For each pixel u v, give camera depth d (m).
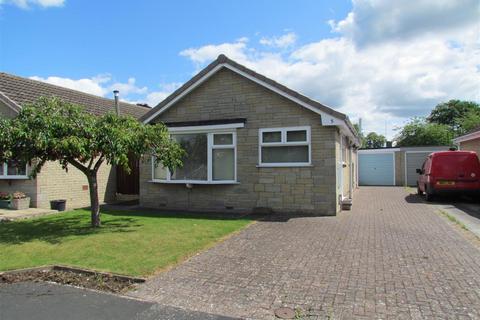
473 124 33.84
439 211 11.66
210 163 12.40
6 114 13.26
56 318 4.19
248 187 11.97
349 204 12.19
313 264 5.95
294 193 11.38
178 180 12.78
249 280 5.27
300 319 4.04
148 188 13.60
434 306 4.29
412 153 26.05
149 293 4.90
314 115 11.17
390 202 14.59
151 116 13.29
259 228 8.96
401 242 7.38
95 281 5.43
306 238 7.81
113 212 12.25
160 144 9.82
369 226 9.09
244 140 12.04
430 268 5.68
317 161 11.12
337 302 4.46
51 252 6.88
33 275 5.76
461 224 9.22
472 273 5.42
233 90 12.29
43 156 8.45
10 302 4.70
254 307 4.38
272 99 11.71
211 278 5.39
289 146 11.52
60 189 13.86
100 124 8.69
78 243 7.51
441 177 14.14
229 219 10.48
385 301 4.45
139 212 12.25
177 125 12.72
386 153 26.66
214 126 12.21
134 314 4.27
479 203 13.90
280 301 4.53
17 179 13.21
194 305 4.49
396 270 5.60
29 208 12.75
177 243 7.41
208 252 6.77
